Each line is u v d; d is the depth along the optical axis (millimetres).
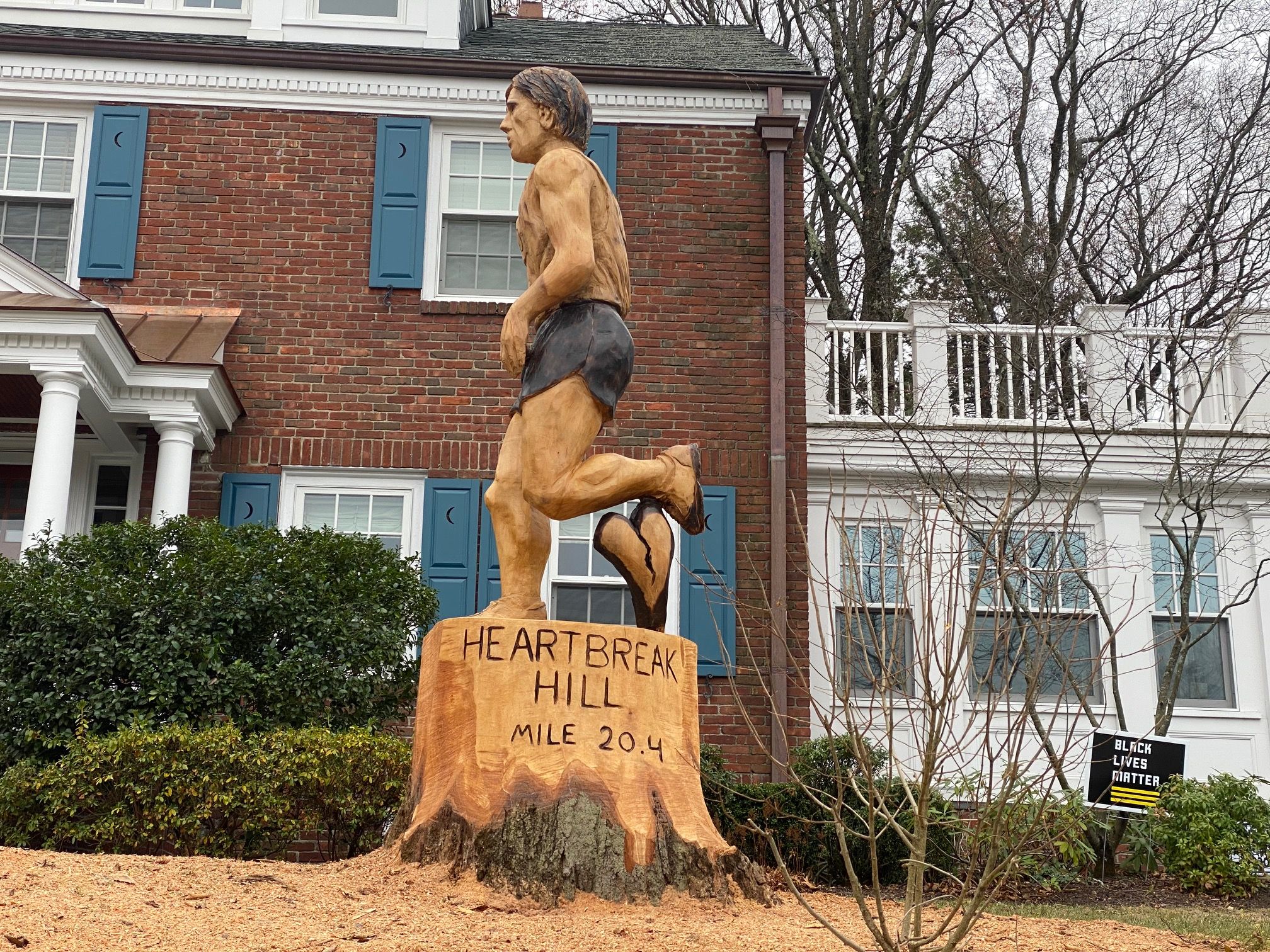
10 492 12281
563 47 14555
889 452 12602
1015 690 11969
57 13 13617
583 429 5703
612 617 12078
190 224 12547
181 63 12828
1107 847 9602
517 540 5805
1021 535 11766
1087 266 15922
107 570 8398
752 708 11508
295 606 8523
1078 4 23016
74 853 6410
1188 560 11016
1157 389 13680
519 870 4996
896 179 23625
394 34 13648
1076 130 23734
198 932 4250
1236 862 8891
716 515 12016
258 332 12320
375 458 12094
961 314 15867
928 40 23328
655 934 4547
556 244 5664
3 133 12781
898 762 4723
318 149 12797
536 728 5336
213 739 7121
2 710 7973
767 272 12688
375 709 8836
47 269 12578
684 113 13023
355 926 4445
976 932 5371
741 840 8586
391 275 12484
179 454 11195
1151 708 12219
